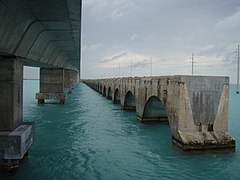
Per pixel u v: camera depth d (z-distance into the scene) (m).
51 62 36.38
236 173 15.82
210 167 16.64
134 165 17.02
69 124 30.64
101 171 16.02
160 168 16.52
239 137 25.33
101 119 34.44
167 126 29.52
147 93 28.06
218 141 18.94
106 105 50.88
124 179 14.97
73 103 53.00
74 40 27.98
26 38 16.78
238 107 56.34
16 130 15.70
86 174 15.53
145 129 27.92
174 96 20.11
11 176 14.90
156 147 20.89
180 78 19.06
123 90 42.62
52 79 49.03
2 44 12.86
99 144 21.91
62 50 37.94
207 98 19.34
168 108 21.44
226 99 19.52
